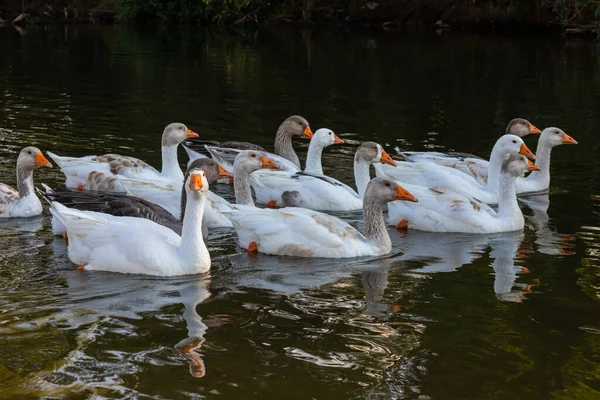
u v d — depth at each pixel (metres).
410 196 11.05
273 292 9.36
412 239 11.98
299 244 10.80
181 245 9.93
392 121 20.62
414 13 40.50
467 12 39.34
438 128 19.91
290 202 13.59
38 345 7.73
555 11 37.00
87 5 44.09
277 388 7.04
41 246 10.85
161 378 7.16
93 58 30.36
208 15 43.50
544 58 30.86
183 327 8.25
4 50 31.81
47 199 11.36
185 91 24.05
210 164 12.36
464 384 7.24
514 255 11.12
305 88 24.91
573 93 24.19
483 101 23.12
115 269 9.80
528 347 8.04
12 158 15.84
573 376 7.45
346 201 13.45
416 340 8.13
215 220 12.17
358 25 41.53
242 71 27.97
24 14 42.03
